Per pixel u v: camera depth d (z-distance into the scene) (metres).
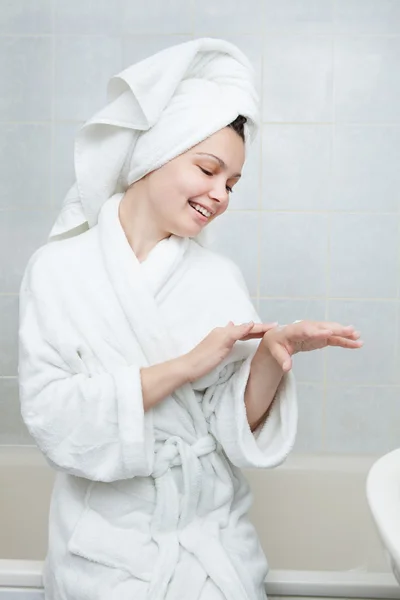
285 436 1.03
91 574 0.98
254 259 1.95
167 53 1.05
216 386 1.04
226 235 1.95
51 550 1.03
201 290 1.08
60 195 1.95
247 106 1.06
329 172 1.93
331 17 1.91
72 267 1.05
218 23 1.91
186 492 1.00
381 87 1.92
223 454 1.07
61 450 0.97
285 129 1.92
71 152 1.94
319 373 1.97
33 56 1.93
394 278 1.95
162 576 0.95
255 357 1.02
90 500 1.02
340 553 1.77
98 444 0.96
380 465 0.71
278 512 1.79
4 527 1.83
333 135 1.92
